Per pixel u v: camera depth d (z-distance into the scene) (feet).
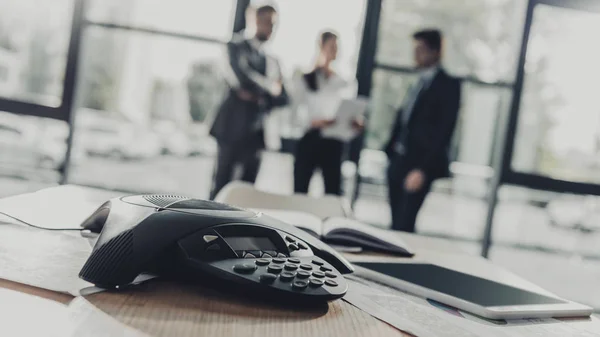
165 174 12.65
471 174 11.80
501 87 11.54
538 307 1.82
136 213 1.57
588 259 13.01
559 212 12.51
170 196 1.79
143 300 1.37
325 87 9.30
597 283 11.75
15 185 10.96
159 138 12.60
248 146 9.69
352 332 1.33
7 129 11.16
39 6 10.89
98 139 12.37
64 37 10.96
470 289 1.96
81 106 11.65
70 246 1.88
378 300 1.69
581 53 11.01
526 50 10.97
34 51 10.94
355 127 9.27
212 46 11.51
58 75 11.04
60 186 3.42
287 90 9.84
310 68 9.66
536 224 12.72
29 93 11.06
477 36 11.46
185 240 1.50
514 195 12.35
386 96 11.21
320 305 1.52
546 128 11.19
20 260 1.60
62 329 1.10
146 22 11.44
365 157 11.27
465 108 11.64
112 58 11.84
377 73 11.15
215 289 1.53
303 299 1.40
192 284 1.56
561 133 11.21
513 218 12.71
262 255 1.60
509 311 1.69
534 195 12.32
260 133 9.77
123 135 12.50
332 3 10.82
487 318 1.67
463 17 11.34
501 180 11.26
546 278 11.53
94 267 1.43
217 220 1.61
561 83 11.10
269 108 9.76
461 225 12.15
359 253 2.66
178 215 1.57
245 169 9.78
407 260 2.61
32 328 1.09
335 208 4.20
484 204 11.64
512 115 11.12
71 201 2.86
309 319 1.38
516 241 12.87
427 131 8.77
